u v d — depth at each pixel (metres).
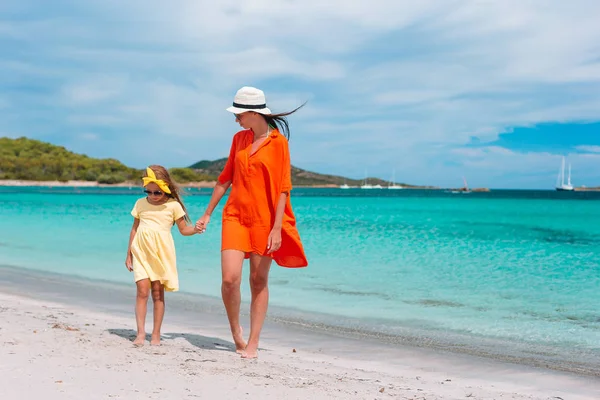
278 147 4.91
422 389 4.33
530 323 6.91
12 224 21.72
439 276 10.50
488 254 13.98
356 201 72.81
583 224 26.80
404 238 18.23
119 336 5.45
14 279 9.67
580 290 9.16
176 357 4.62
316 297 8.42
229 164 5.09
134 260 5.17
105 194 84.94
